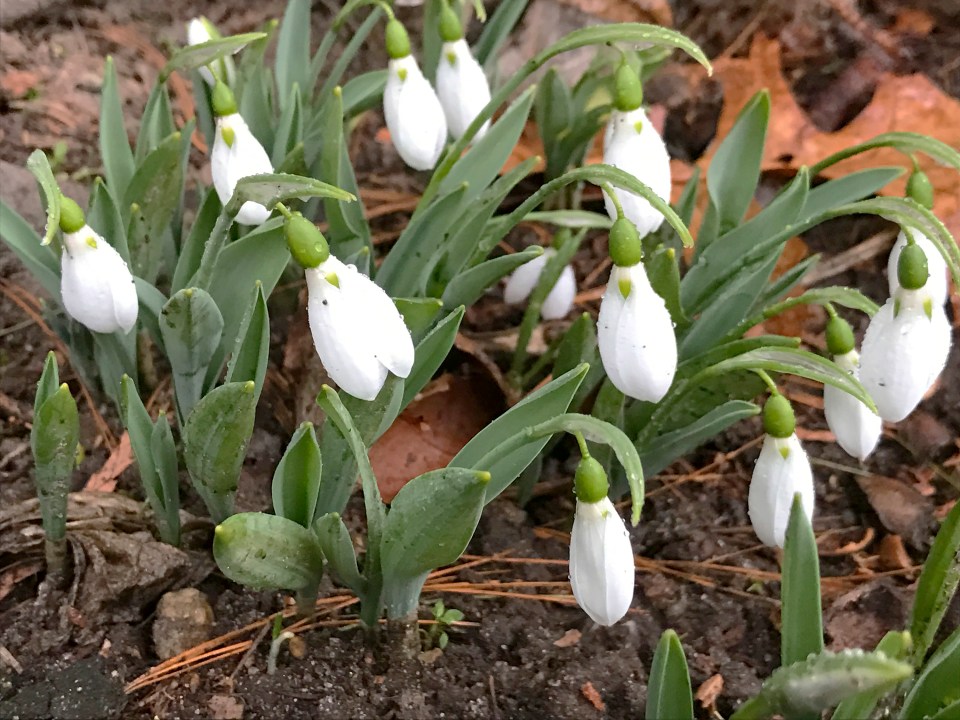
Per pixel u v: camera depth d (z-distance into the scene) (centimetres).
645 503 28
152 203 25
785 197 24
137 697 22
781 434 21
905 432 30
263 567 20
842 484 29
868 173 26
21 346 29
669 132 40
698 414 25
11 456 27
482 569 26
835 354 22
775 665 24
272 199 20
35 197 32
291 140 27
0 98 35
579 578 19
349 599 24
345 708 22
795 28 41
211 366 25
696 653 24
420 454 28
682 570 27
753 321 23
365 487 20
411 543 20
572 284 30
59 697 22
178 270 26
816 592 18
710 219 26
